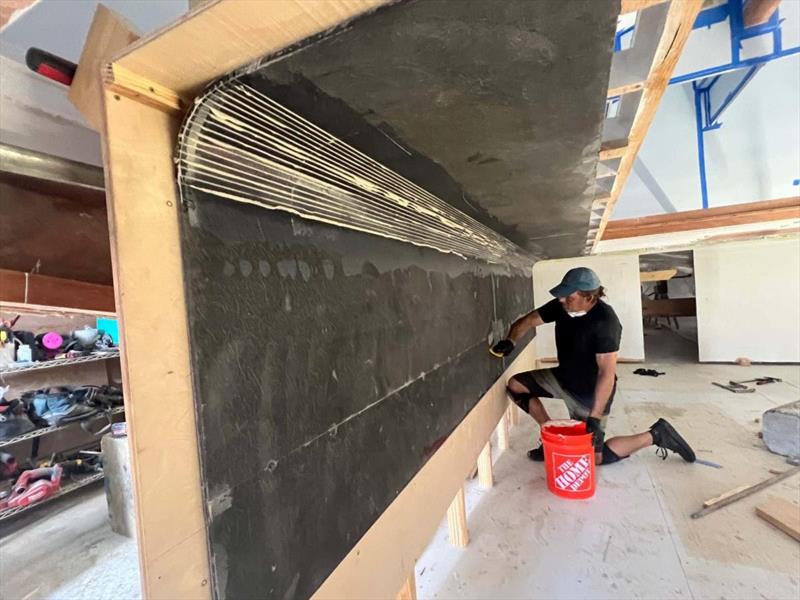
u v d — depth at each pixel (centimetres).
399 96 59
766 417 255
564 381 258
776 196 431
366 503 98
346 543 89
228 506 60
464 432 175
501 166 98
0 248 65
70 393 274
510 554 176
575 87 60
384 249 112
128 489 226
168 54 45
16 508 229
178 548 52
